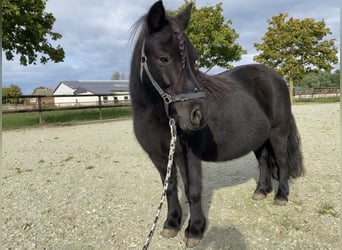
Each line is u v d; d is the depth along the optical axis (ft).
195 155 8.09
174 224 9.15
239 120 9.20
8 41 35.45
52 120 39.81
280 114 10.62
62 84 178.91
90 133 28.71
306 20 68.39
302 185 12.39
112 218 10.30
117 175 14.99
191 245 8.35
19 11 31.01
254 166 15.88
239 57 60.34
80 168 16.46
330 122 30.66
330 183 12.53
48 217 10.55
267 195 11.56
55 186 13.65
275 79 10.85
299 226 9.19
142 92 7.59
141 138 8.22
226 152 9.26
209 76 9.16
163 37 6.57
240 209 10.47
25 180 14.60
